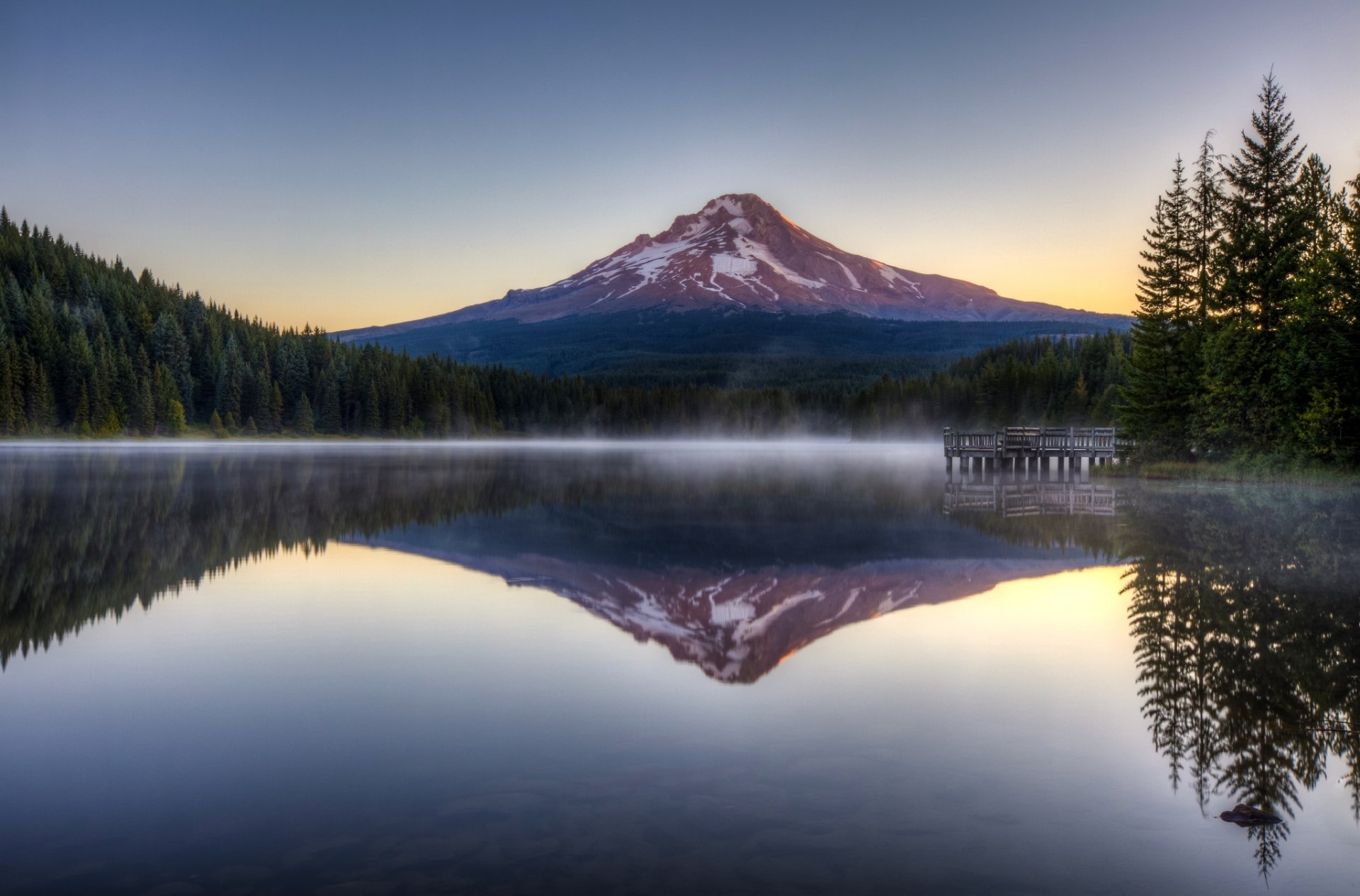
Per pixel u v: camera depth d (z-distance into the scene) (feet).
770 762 21.85
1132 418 131.13
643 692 28.12
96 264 458.09
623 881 15.98
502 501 94.53
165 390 334.24
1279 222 111.24
